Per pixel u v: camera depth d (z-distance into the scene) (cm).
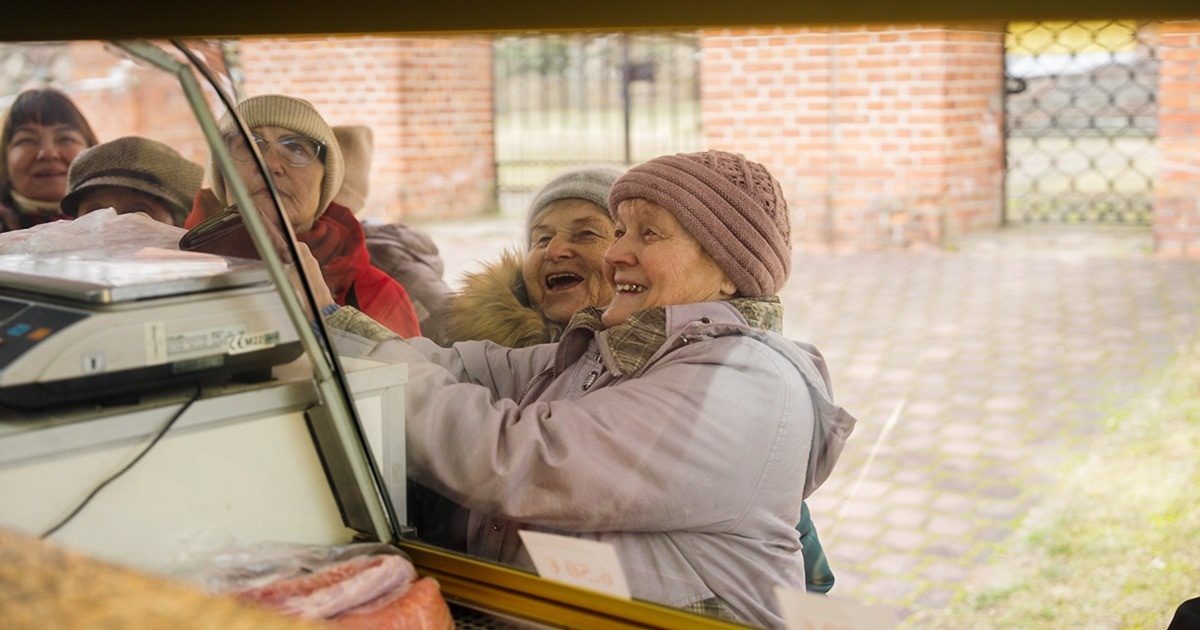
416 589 128
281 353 138
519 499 144
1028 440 150
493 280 162
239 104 169
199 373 132
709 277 146
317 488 144
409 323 169
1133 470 155
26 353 125
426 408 152
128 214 154
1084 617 162
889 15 103
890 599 146
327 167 172
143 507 130
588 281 154
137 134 152
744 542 137
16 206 166
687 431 140
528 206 160
